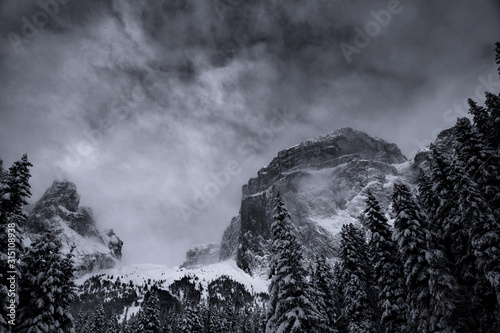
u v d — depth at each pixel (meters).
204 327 59.22
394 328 30.31
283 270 27.62
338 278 41.78
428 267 27.17
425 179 34.59
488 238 24.86
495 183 27.91
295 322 25.61
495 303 25.16
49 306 27.97
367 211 35.44
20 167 26.39
